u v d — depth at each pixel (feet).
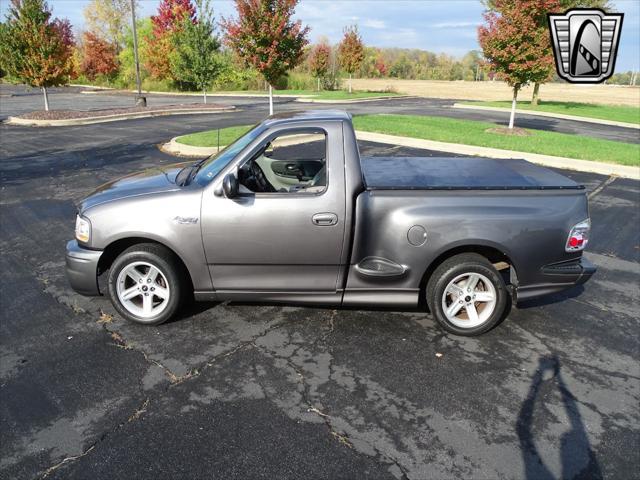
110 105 91.97
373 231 13.74
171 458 9.66
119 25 168.96
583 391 11.92
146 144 47.26
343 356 13.24
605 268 19.80
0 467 9.45
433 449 9.96
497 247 13.65
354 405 11.27
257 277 14.25
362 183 13.74
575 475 9.37
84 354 13.20
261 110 83.20
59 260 19.72
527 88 173.37
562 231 13.79
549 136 53.01
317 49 136.15
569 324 15.26
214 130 53.52
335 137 13.56
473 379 12.32
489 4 54.44
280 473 9.31
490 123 65.72
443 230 13.55
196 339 13.99
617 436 10.41
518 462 9.66
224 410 11.05
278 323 14.94
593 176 36.01
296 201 13.48
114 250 14.97
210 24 87.04
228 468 9.42
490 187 13.80
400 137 48.55
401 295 14.25
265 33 54.08
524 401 11.51
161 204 13.67
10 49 64.44
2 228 23.49
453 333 14.39
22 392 11.63
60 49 67.41
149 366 12.69
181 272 14.49
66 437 10.23
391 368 12.73
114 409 11.07
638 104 112.88
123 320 14.99
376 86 170.60
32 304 15.98
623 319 15.61
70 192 29.84
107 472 9.32
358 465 9.52
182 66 90.53
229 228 13.61
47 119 63.21
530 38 50.19
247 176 14.55
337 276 14.20
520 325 15.15
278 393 11.66
